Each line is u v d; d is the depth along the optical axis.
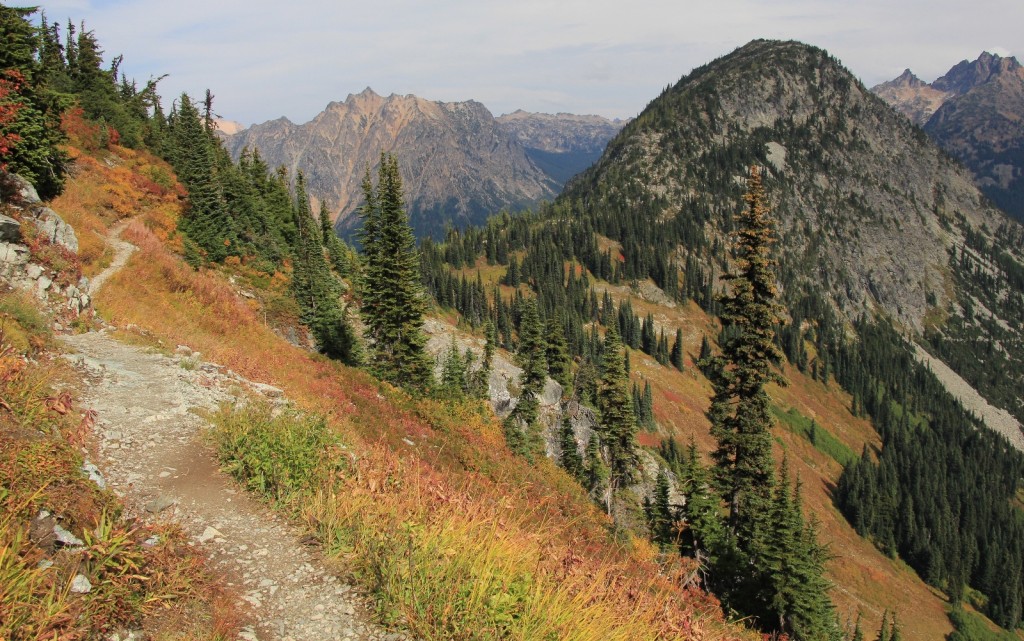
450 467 17.88
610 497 38.97
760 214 22.08
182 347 16.81
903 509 129.00
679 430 124.06
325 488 8.01
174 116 76.38
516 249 198.00
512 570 6.27
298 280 51.25
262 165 78.25
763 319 22.20
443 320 128.12
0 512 4.71
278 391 15.42
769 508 21.42
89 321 16.44
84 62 56.62
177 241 40.53
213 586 5.70
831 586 22.16
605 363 41.50
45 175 29.44
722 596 19.98
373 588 6.17
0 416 6.61
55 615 4.09
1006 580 116.81
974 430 197.75
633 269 194.25
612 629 6.09
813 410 175.38
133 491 7.51
